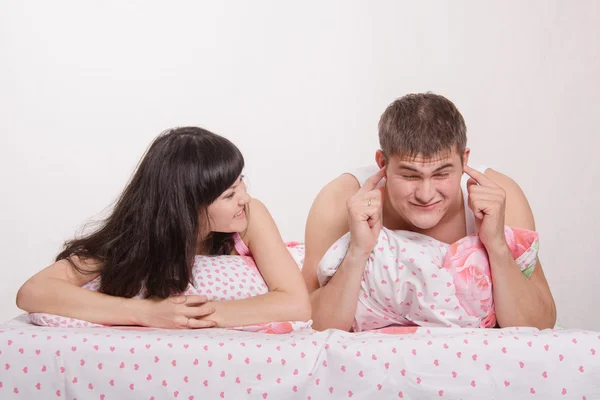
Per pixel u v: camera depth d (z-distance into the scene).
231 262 1.63
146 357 1.31
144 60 3.47
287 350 1.31
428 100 1.54
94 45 3.46
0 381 1.32
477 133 3.38
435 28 3.40
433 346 1.29
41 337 1.33
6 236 3.42
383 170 1.62
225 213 1.57
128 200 1.61
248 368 1.30
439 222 1.70
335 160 3.46
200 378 1.31
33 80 3.46
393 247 1.56
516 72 3.36
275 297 1.54
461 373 1.28
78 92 3.46
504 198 1.51
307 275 1.78
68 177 3.45
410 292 1.53
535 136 3.35
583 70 3.31
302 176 3.47
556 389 1.28
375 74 3.44
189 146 1.56
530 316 1.54
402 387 1.29
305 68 3.45
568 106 3.33
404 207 1.54
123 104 3.46
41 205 3.43
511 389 1.28
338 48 3.44
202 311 1.48
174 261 1.54
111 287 1.56
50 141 3.45
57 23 3.46
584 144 3.31
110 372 1.31
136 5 3.47
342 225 1.75
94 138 3.46
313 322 1.63
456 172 1.51
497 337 1.30
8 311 3.36
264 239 1.65
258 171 3.46
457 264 1.51
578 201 3.31
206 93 3.48
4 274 3.39
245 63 3.46
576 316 3.25
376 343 1.31
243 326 1.50
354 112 3.45
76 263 1.60
